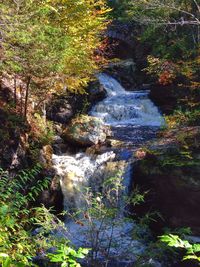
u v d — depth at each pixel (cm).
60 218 813
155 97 1505
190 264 613
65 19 863
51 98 1117
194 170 736
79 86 1085
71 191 874
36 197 750
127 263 497
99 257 493
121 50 2162
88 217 480
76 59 873
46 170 825
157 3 1149
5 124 785
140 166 823
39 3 676
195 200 711
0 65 625
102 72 1795
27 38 590
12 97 893
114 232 573
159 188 759
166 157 803
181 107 1300
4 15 563
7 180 524
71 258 175
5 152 738
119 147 1041
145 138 1139
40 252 429
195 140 862
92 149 1047
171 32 1548
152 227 753
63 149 1038
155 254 478
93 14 1001
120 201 736
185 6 1390
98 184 913
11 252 320
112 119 1420
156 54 1662
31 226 562
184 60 1377
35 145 856
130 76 1858
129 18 1778
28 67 691
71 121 1184
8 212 388
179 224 723
